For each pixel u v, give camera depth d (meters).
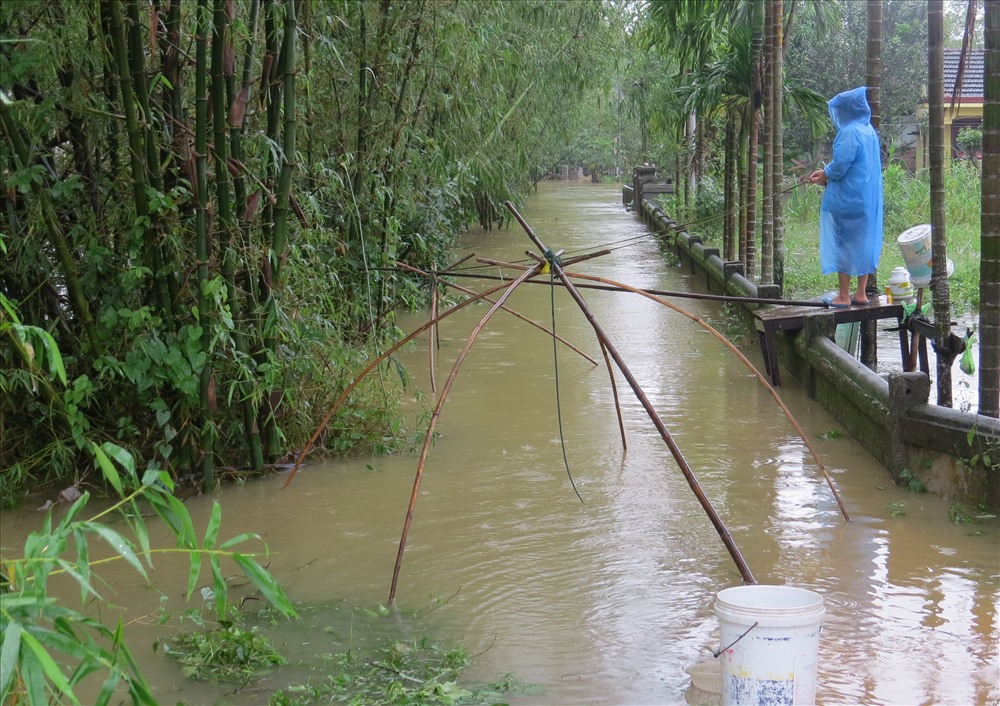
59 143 6.74
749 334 11.90
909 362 8.67
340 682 4.25
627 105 25.20
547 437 7.91
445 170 11.14
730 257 15.84
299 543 5.90
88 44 6.22
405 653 4.55
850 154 8.63
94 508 6.50
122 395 6.76
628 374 5.33
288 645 4.67
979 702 3.99
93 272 6.60
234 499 6.66
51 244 6.68
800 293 13.06
